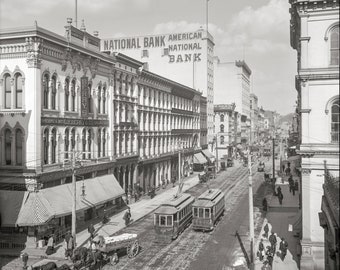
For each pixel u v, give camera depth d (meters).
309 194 27.38
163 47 96.12
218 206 40.28
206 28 95.12
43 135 34.31
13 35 32.75
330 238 23.02
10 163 33.62
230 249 31.78
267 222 40.69
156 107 63.72
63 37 36.28
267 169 92.56
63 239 34.47
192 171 83.88
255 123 182.50
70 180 38.19
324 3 26.80
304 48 27.44
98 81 43.69
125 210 46.38
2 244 31.81
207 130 98.81
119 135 49.12
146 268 27.31
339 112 27.05
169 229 33.47
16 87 33.69
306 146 27.39
